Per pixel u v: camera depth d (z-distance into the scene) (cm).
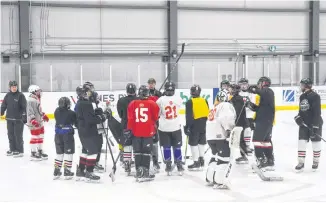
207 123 592
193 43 1855
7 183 627
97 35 1748
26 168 736
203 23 1862
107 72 1638
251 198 534
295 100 1677
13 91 833
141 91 623
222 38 1888
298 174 669
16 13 1647
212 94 1565
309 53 1969
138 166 629
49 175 680
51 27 1692
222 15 1883
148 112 621
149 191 572
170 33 1800
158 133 672
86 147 620
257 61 1823
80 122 615
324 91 1720
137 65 1656
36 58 1664
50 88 1500
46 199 535
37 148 810
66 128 641
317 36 1969
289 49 1966
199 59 1859
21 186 608
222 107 573
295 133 1151
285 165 739
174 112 658
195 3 1853
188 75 1761
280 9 1936
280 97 1656
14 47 1650
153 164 698
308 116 675
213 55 1872
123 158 675
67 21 1709
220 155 578
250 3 1917
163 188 587
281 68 1816
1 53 1619
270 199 529
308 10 1961
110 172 693
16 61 1648
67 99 641
